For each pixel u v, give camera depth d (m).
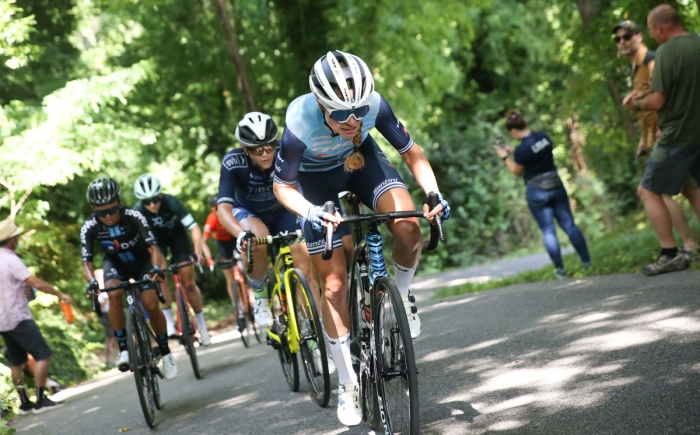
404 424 4.31
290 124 4.64
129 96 18.91
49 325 12.68
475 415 4.66
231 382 8.05
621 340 5.66
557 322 6.84
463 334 7.37
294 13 20.61
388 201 4.78
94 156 12.41
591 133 20.47
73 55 17.56
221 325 17.14
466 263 26.75
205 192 22.89
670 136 7.61
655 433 3.79
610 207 31.89
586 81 16.28
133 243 7.89
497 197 27.77
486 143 28.38
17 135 12.14
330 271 5.02
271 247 7.45
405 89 24.22
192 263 10.07
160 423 6.62
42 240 14.77
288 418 5.80
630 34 8.51
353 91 4.21
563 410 4.41
